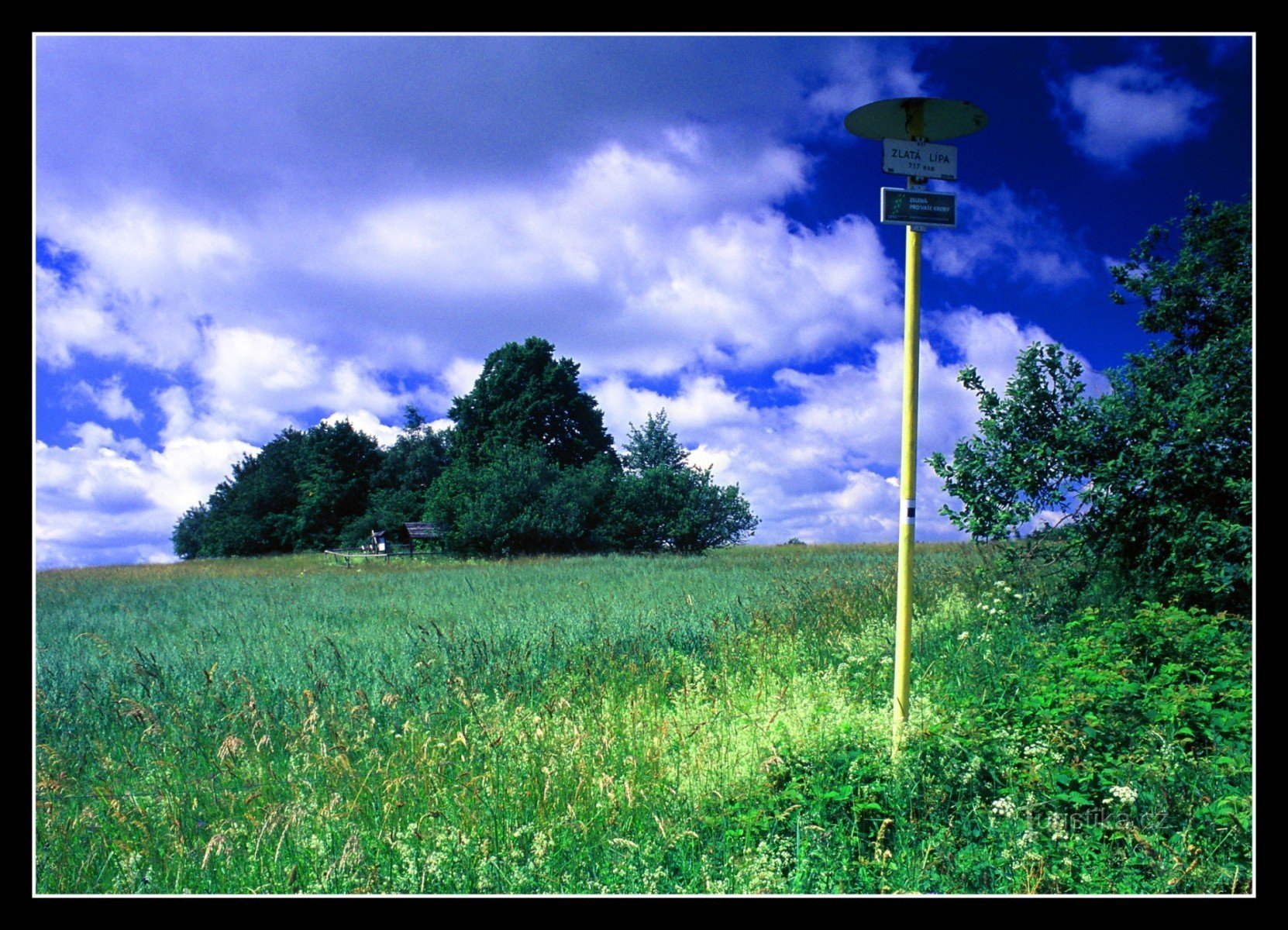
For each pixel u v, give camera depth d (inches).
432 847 178.4
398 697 267.4
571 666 334.6
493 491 1572.3
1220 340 352.5
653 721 239.5
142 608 614.5
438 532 1689.2
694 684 287.1
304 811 188.7
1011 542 393.4
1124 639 282.5
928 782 189.6
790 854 173.5
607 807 191.2
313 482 2417.6
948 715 218.4
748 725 222.2
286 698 295.4
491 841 180.7
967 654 306.0
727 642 362.3
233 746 220.8
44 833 190.7
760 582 623.5
